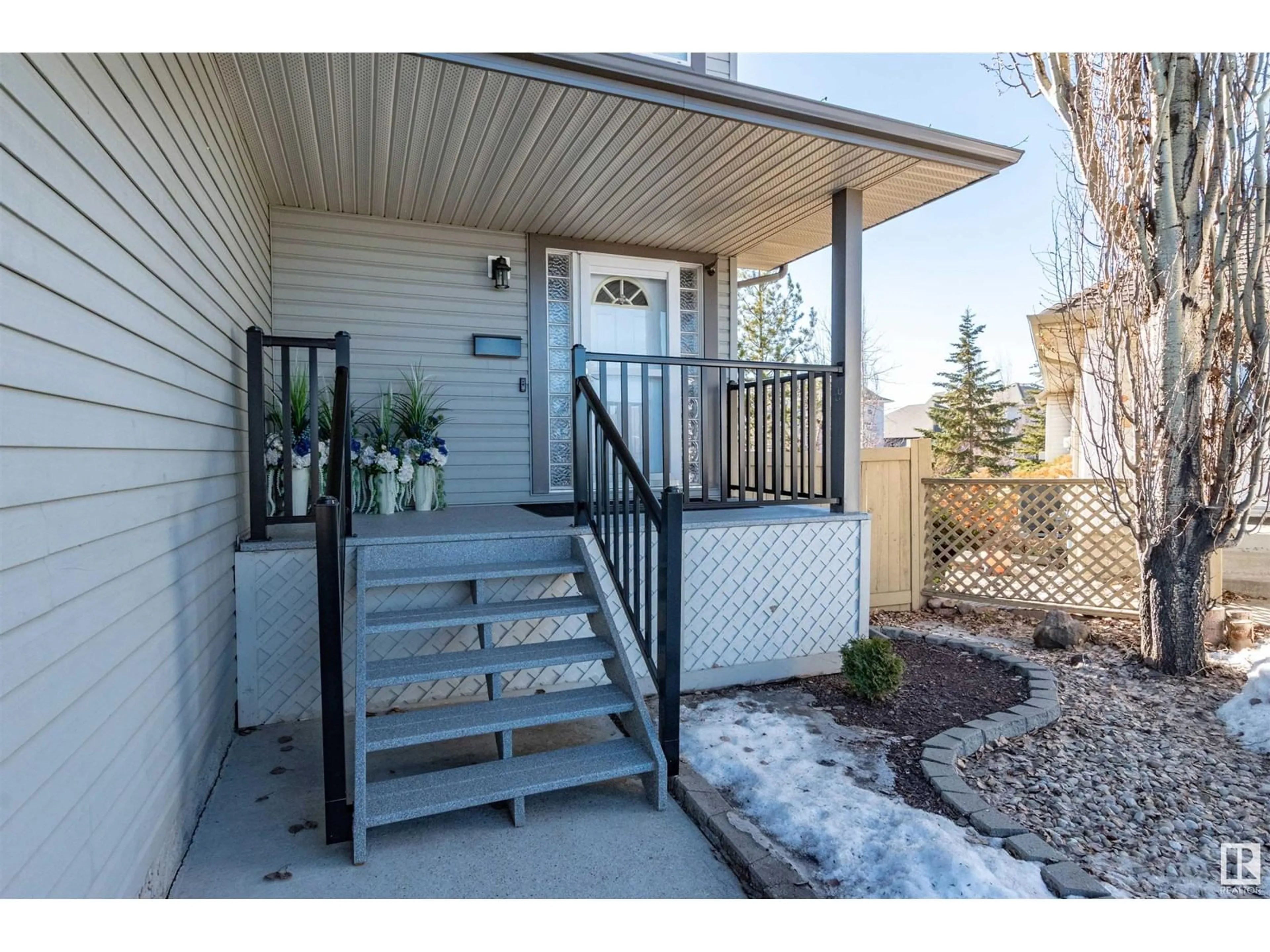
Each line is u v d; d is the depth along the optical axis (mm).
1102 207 4559
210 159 2883
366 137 3738
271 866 2127
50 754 1341
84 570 1520
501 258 5289
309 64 3033
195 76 2654
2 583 1191
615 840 2299
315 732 3188
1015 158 4184
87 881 1490
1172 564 4199
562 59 3057
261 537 3305
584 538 3539
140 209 1968
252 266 3979
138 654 1845
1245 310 4062
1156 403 4266
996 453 23266
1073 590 5641
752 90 3453
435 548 3314
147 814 1874
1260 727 3248
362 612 2756
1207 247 4117
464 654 2826
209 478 2756
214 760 2699
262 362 3459
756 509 4473
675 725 2623
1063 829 2443
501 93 3299
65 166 1488
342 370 3141
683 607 3904
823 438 4574
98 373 1632
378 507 4680
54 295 1421
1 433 1193
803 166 4168
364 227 5023
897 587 6020
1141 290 4355
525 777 2432
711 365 4164
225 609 3004
